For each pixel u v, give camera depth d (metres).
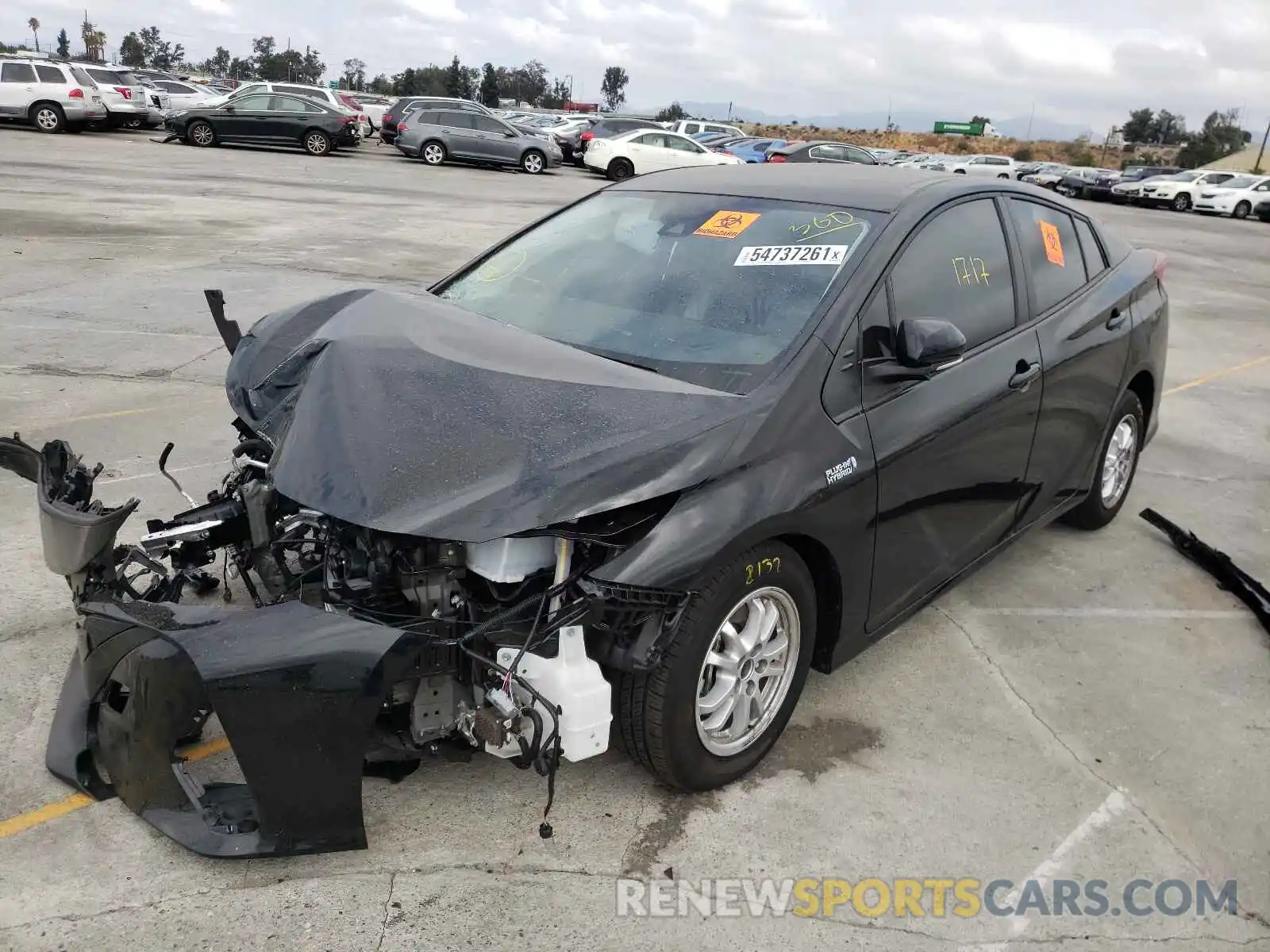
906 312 3.26
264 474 3.13
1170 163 103.25
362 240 12.99
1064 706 3.52
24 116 26.44
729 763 2.88
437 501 2.36
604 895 2.49
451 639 2.41
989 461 3.62
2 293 8.78
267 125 26.55
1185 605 4.38
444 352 2.95
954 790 3.01
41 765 2.81
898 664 3.73
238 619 2.29
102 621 2.45
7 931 2.25
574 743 2.43
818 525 2.81
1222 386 8.58
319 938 2.29
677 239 3.58
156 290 9.20
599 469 2.44
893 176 3.86
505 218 16.38
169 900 2.37
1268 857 2.83
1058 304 4.17
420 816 2.71
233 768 2.78
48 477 2.77
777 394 2.82
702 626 2.59
